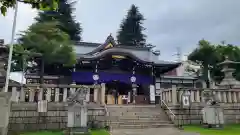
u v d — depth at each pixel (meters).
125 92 27.91
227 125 14.78
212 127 13.29
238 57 27.47
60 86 14.20
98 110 14.14
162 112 15.63
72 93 12.36
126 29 46.53
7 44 18.36
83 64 25.41
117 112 14.99
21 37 19.81
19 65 23.06
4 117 9.00
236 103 16.20
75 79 24.94
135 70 27.27
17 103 13.01
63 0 34.62
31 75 24.84
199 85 29.08
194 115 15.28
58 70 25.66
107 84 27.42
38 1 3.47
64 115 13.58
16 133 12.02
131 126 13.45
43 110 13.16
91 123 13.75
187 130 12.55
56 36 20.19
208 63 27.84
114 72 26.38
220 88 17.00
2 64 17.34
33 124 13.01
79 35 37.25
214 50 27.14
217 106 13.55
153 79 27.78
